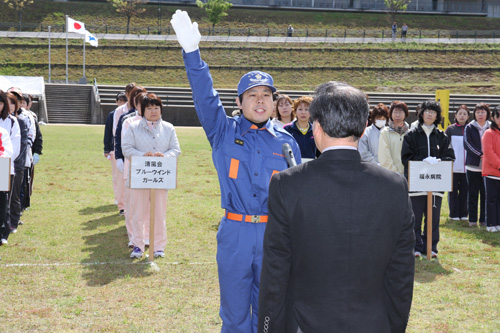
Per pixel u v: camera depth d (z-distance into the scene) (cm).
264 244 201
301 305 195
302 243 193
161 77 4494
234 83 4416
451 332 391
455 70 4719
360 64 4856
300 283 196
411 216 201
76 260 563
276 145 311
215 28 5603
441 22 6203
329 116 200
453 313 430
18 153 583
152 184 547
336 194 193
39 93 3331
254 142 307
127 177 605
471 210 779
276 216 197
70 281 491
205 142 2072
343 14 6238
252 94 304
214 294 465
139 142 573
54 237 663
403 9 6078
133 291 468
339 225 191
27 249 600
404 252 198
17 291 459
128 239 663
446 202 1002
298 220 194
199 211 847
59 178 1155
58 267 534
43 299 443
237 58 4875
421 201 598
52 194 976
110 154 816
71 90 3697
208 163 1458
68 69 4516
